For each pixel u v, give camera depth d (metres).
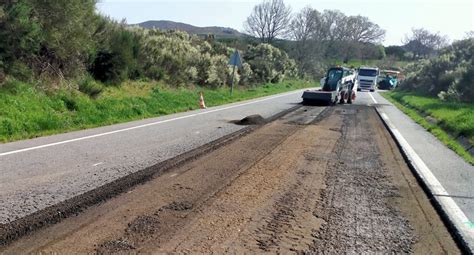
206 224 4.52
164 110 15.77
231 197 5.49
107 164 7.02
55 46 14.10
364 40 98.19
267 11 68.94
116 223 4.44
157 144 9.06
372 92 44.12
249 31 70.31
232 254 3.81
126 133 10.46
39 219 4.44
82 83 14.97
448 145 10.18
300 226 4.57
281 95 30.17
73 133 10.22
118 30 18.98
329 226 4.61
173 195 5.48
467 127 11.22
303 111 18.55
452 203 5.50
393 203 5.53
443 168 7.56
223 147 9.00
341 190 6.03
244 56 42.38
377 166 7.68
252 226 4.51
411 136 11.50
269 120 14.47
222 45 35.91
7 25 12.20
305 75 62.25
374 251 4.02
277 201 5.40
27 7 12.71
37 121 10.48
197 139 9.89
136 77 20.12
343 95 24.39
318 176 6.79
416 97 28.23
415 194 5.98
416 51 104.06
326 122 14.47
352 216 4.96
